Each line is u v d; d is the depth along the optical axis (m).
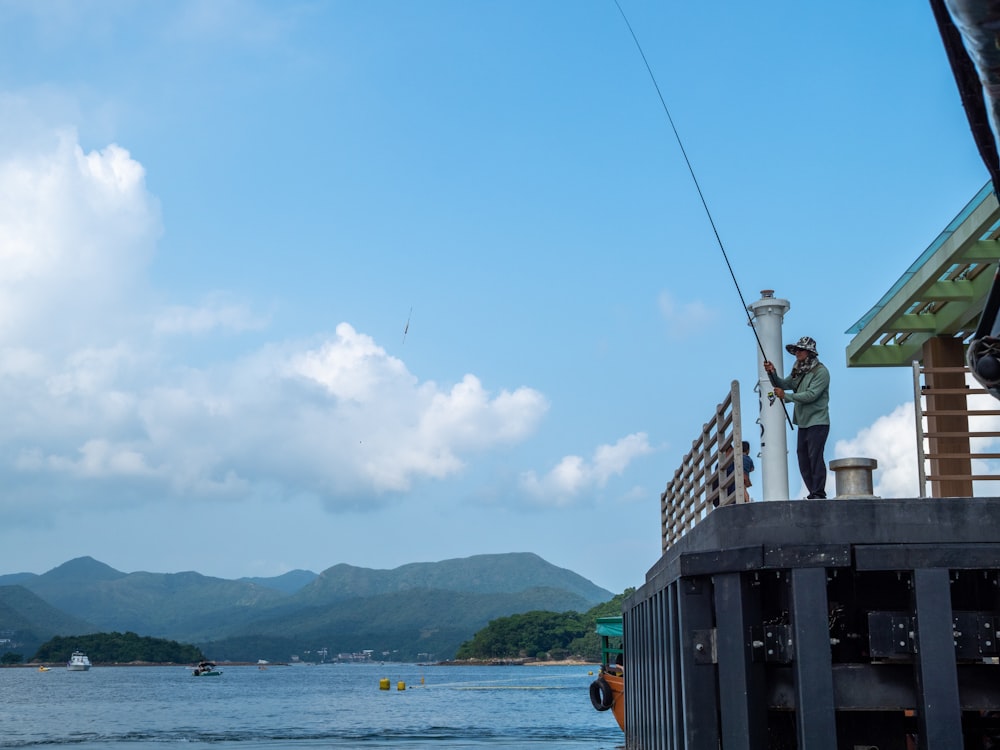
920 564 11.11
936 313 21.19
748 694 11.24
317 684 175.62
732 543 11.56
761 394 16.75
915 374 13.55
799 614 11.10
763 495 15.66
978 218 16.56
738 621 11.40
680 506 20.80
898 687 11.12
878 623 11.11
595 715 65.62
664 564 15.87
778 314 16.94
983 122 6.85
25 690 141.62
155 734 51.84
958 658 10.97
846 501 11.43
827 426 13.36
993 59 5.36
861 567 11.12
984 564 11.08
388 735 48.62
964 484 19.91
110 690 142.00
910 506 11.37
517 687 130.62
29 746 44.28
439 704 85.69
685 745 11.92
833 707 10.92
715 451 16.44
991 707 11.00
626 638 23.45
